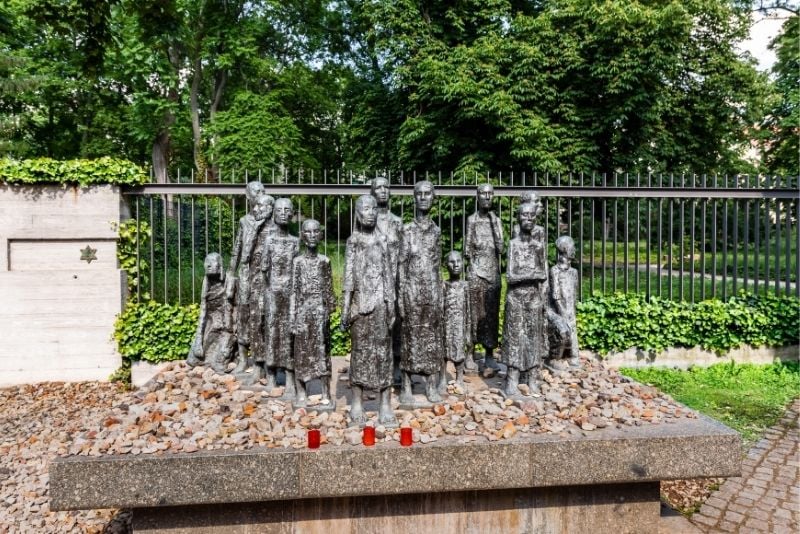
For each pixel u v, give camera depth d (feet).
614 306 26.94
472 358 18.51
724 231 27.89
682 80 50.19
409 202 34.88
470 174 42.39
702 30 49.60
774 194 27.73
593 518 12.62
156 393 15.16
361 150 55.06
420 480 11.44
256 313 16.48
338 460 11.25
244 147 51.67
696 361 27.86
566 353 18.38
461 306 16.05
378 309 12.55
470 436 12.08
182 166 73.82
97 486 10.85
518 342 14.37
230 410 13.79
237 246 17.84
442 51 44.75
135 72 52.44
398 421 12.89
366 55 69.92
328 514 11.84
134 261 25.61
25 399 22.97
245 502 11.56
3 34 51.62
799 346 28.50
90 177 24.47
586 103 46.09
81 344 24.95
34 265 24.71
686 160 49.96
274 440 11.83
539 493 12.42
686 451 12.19
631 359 27.53
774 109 58.70
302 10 68.74
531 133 40.86
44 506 14.65
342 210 31.73
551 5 47.37
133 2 30.01
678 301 28.48
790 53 58.85
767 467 17.17
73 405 22.30
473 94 41.29
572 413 13.42
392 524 12.01
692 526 13.33
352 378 12.73
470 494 12.21
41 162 24.14
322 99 68.49
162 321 24.89
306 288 13.80
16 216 24.45
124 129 65.10
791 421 20.99
